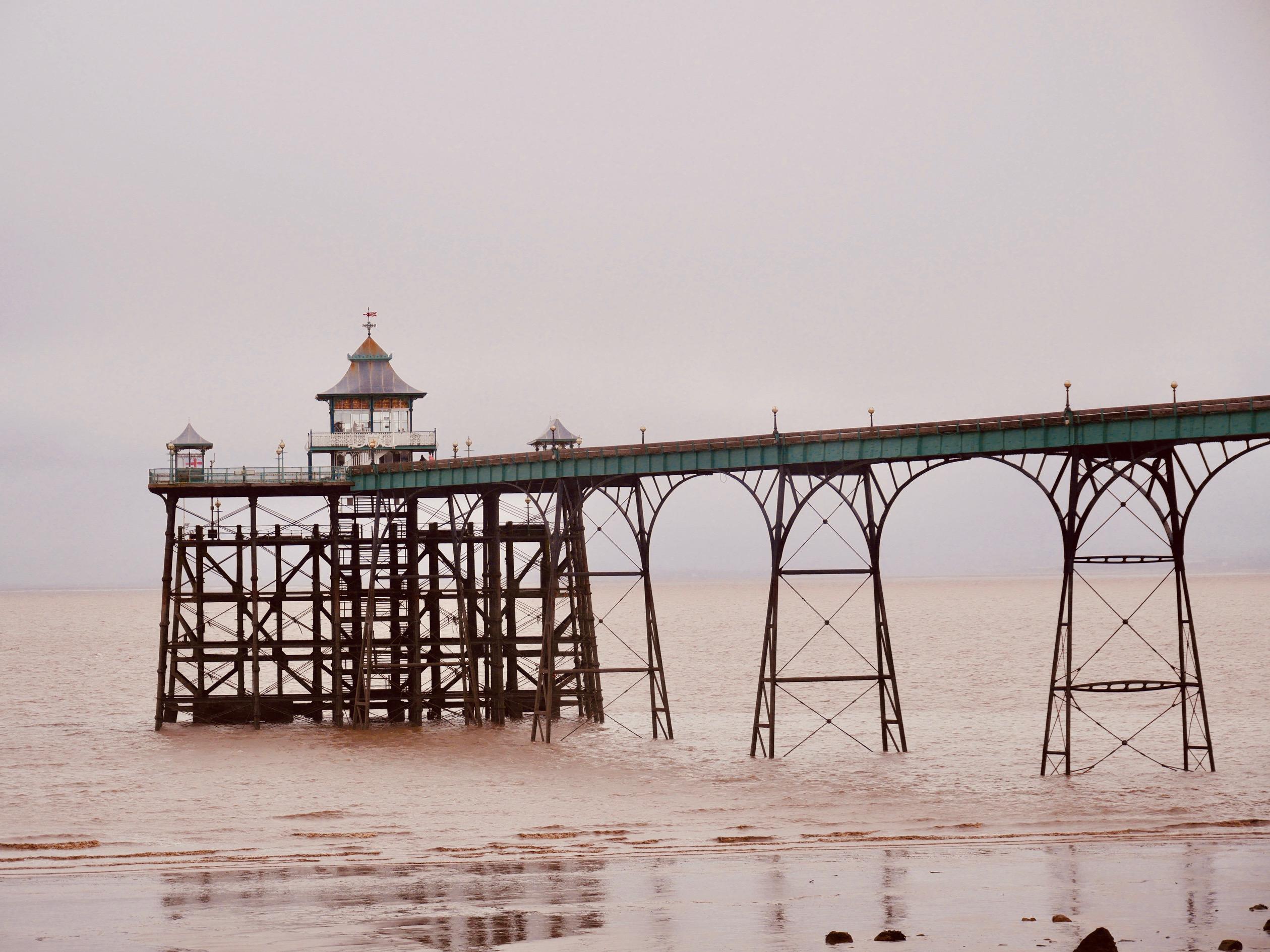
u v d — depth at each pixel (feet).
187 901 394.11
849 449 635.66
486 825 526.16
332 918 368.48
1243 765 622.13
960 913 353.31
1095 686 588.50
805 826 510.99
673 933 343.26
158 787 628.69
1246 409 527.81
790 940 333.01
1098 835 472.03
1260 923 334.85
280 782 635.66
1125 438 556.10
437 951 332.39
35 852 485.15
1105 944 304.71
